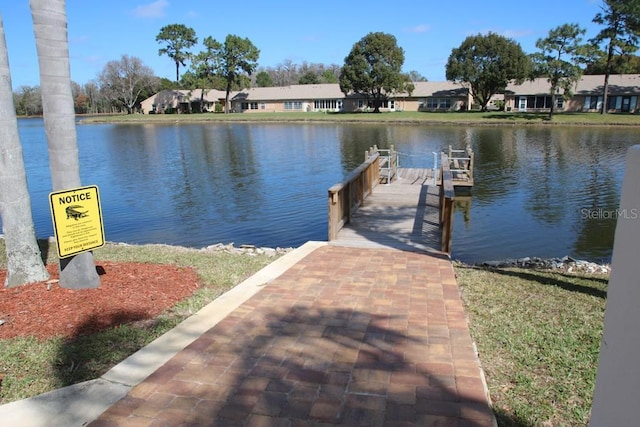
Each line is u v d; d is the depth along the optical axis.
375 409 2.81
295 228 12.03
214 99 77.31
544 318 4.40
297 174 20.70
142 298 4.82
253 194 16.44
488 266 7.41
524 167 21.31
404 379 3.13
